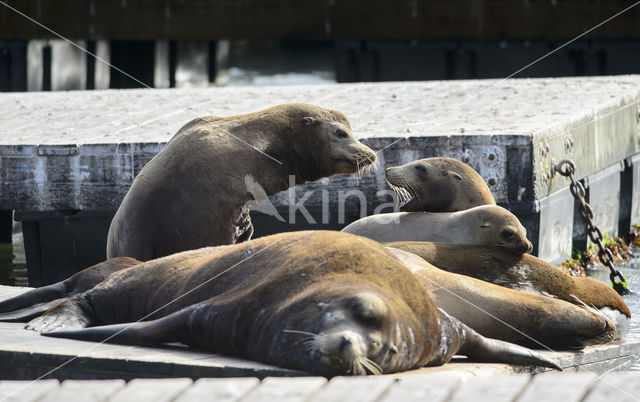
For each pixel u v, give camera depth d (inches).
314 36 3831.2
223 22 3873.0
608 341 959.6
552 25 3523.6
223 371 761.0
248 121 1259.2
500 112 1787.6
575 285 1028.5
